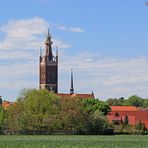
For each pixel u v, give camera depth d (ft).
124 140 469.16
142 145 349.20
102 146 337.11
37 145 339.77
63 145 344.49
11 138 515.50
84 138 530.68
